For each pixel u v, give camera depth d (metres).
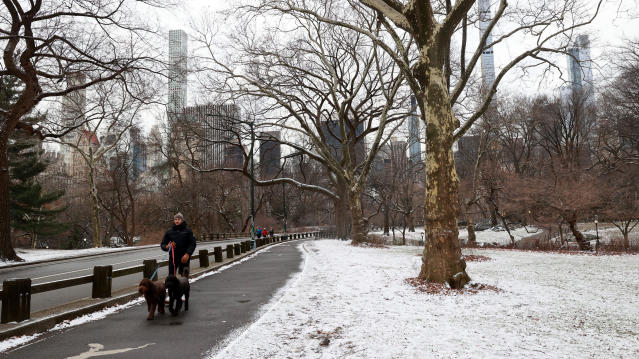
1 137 21.56
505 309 7.33
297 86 27.64
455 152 50.97
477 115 13.85
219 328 6.30
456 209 9.76
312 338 5.55
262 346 5.20
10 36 18.28
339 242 32.12
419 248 24.97
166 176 56.69
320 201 81.56
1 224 21.06
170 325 6.50
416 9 9.84
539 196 26.97
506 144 48.78
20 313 6.10
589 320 6.52
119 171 50.62
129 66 23.06
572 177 27.06
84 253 27.28
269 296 9.16
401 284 9.98
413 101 27.42
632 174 31.52
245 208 71.75
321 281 10.82
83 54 21.19
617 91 32.34
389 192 45.34
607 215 25.88
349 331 5.88
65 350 5.19
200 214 58.81
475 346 5.11
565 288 9.61
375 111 31.22
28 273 15.84
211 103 28.27
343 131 26.55
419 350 4.96
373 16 20.91
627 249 21.88
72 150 51.81
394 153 44.62
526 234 43.00
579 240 23.92
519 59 13.23
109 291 8.34
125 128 38.28
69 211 59.94
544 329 5.96
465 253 20.12
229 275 13.14
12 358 4.88
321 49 26.17
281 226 94.25
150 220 61.00
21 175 38.59
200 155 50.97
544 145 46.75
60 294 10.30
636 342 5.32
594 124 42.34
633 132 33.44
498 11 11.84
